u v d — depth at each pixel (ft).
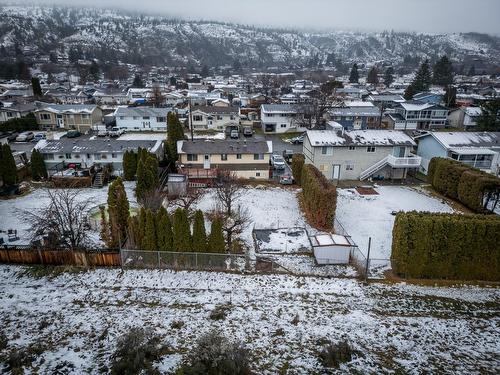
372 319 63.00
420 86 342.23
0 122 215.72
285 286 72.02
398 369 51.83
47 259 77.10
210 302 66.74
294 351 54.95
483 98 309.22
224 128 226.79
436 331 60.44
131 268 76.59
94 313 63.10
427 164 145.89
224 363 48.24
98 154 137.80
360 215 106.22
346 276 75.87
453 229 71.92
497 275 74.49
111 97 326.44
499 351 56.18
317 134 138.92
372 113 233.96
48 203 110.01
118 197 81.30
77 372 49.83
